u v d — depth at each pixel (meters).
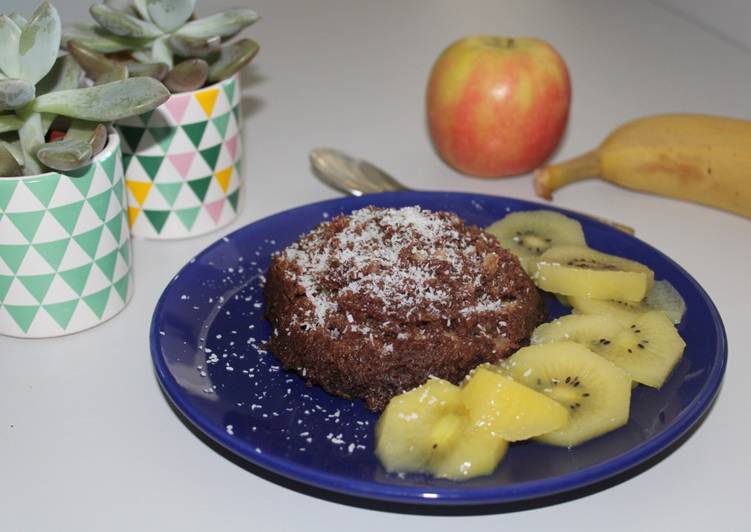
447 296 0.40
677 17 0.79
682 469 0.37
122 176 0.43
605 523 0.34
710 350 0.39
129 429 0.39
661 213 0.53
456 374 0.40
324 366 0.39
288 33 0.77
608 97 0.65
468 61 0.54
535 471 0.34
